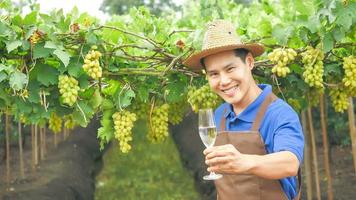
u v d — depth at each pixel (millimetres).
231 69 2762
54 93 3514
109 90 3730
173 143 13805
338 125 8180
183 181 9781
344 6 3410
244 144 2797
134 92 3811
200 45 3523
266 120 2756
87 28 3404
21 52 3373
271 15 4340
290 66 4051
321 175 7312
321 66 3748
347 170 7422
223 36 2812
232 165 2262
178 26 5406
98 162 11594
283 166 2336
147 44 3674
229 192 2920
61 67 3354
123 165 11539
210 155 2264
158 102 3996
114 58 3705
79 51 3412
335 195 6375
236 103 2914
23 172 7938
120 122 3617
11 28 3242
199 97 3865
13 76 3209
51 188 7492
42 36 3271
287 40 3695
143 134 16078
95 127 13305
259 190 2820
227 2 6328
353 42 3910
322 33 3572
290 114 2676
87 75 3475
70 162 9328
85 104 3529
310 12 3641
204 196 8461
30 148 10484
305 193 6668
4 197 6988
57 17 3389
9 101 3430
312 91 4375
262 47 2836
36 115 3480
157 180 10023
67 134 11516
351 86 3885
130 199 8766
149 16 4172
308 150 6348
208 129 2793
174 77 3912
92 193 8820
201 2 4785
